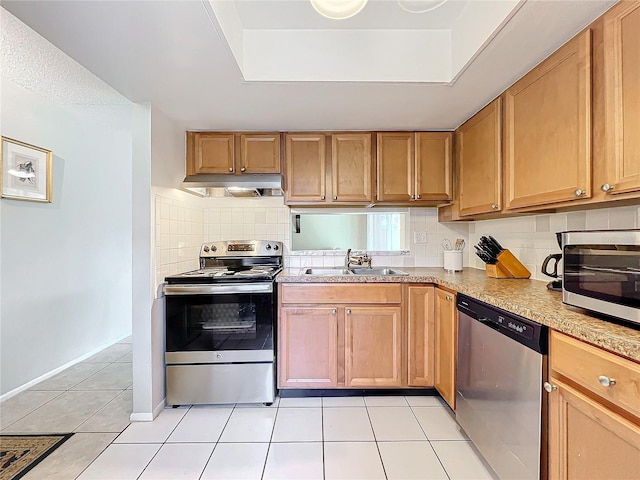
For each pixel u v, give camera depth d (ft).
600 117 3.97
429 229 9.51
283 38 5.63
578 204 4.58
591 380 3.17
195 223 8.87
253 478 4.97
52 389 8.01
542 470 3.80
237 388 7.09
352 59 5.65
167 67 5.21
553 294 5.06
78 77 6.65
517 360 4.22
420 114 7.22
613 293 3.31
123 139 11.98
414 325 7.32
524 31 4.27
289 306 7.36
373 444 5.75
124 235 12.16
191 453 5.54
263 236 9.37
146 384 6.55
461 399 5.89
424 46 5.68
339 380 7.36
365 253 9.49
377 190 8.25
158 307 6.83
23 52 5.65
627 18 3.62
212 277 7.05
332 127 8.06
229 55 4.89
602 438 3.07
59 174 9.14
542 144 4.98
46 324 8.71
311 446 5.71
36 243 8.44
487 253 7.23
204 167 8.23
